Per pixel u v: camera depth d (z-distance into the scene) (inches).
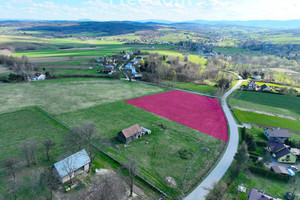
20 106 3275.1
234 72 7672.2
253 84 5349.4
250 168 2065.7
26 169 1839.3
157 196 1648.6
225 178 1926.7
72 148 2185.0
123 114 3255.4
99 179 1764.3
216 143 2568.9
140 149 2315.5
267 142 2536.9
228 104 4060.0
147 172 1925.4
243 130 2778.1
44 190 1604.3
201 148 2421.3
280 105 4195.4
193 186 1796.3
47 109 3235.7
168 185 1782.7
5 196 1513.3
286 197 1718.8
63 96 3900.1
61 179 1680.6
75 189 1636.3
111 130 2706.7
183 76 6038.4
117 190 1599.4
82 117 3026.6
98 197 1477.6
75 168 1743.4
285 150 2268.7
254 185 1862.7
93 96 4025.6
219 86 5187.0
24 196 1529.3
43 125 2709.2
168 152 2298.2
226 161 2196.1
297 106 4160.9
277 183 1919.3
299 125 3267.7
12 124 2687.0
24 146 1907.0
